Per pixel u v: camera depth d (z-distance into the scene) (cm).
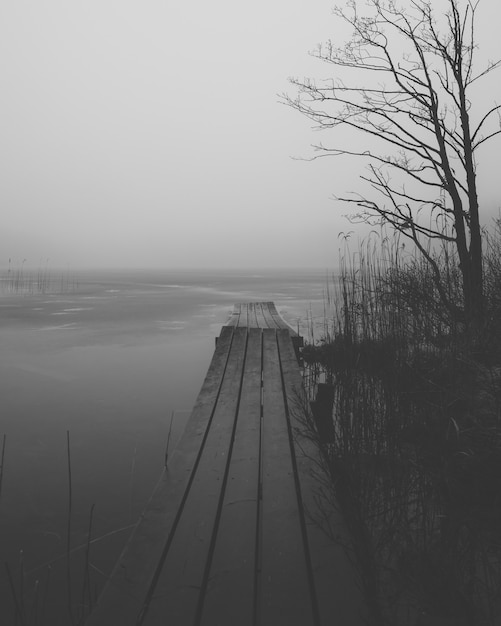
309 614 162
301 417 388
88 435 506
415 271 561
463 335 421
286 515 232
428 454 293
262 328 923
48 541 300
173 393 690
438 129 587
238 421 387
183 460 303
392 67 599
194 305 2297
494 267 602
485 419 315
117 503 351
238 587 176
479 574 215
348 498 259
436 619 184
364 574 188
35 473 405
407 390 355
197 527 219
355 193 570
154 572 184
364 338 430
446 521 242
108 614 161
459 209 566
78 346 1101
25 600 241
